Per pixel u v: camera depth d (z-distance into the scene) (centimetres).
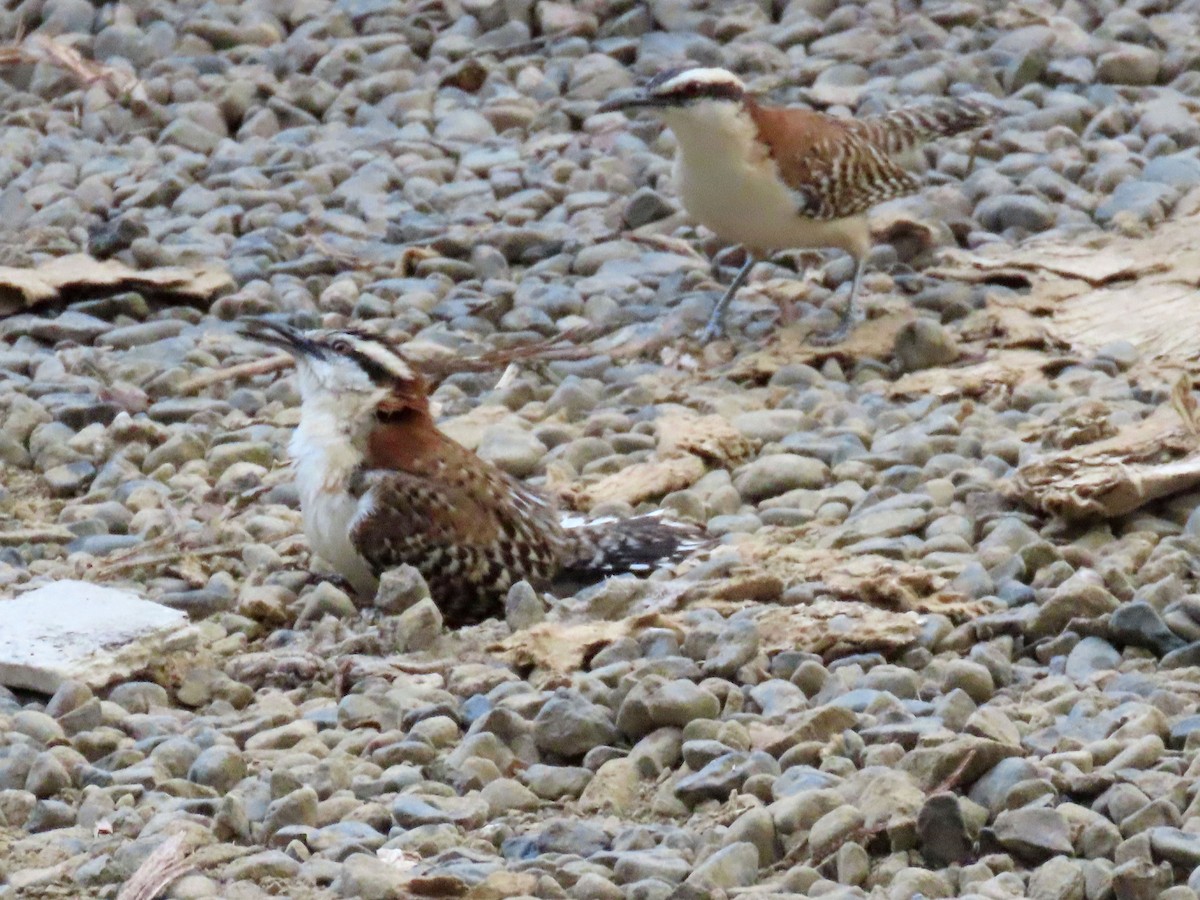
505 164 1861
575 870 811
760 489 1271
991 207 1725
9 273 1616
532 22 2148
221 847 841
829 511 1220
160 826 857
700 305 1585
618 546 1160
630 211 1745
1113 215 1702
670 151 1891
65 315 1591
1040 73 2003
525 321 1579
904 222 1666
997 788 855
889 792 842
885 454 1295
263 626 1123
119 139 1953
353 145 1912
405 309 1606
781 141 1490
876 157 1534
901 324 1549
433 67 2059
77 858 842
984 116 1664
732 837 834
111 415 1416
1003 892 787
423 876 798
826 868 823
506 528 1131
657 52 2055
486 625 1085
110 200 1806
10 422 1401
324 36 2116
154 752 935
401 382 1138
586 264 1684
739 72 2039
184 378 1481
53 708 982
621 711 938
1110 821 834
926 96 1958
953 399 1416
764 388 1465
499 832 864
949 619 1056
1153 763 875
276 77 2070
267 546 1208
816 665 988
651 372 1500
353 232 1738
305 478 1139
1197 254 1596
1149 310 1516
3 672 1019
